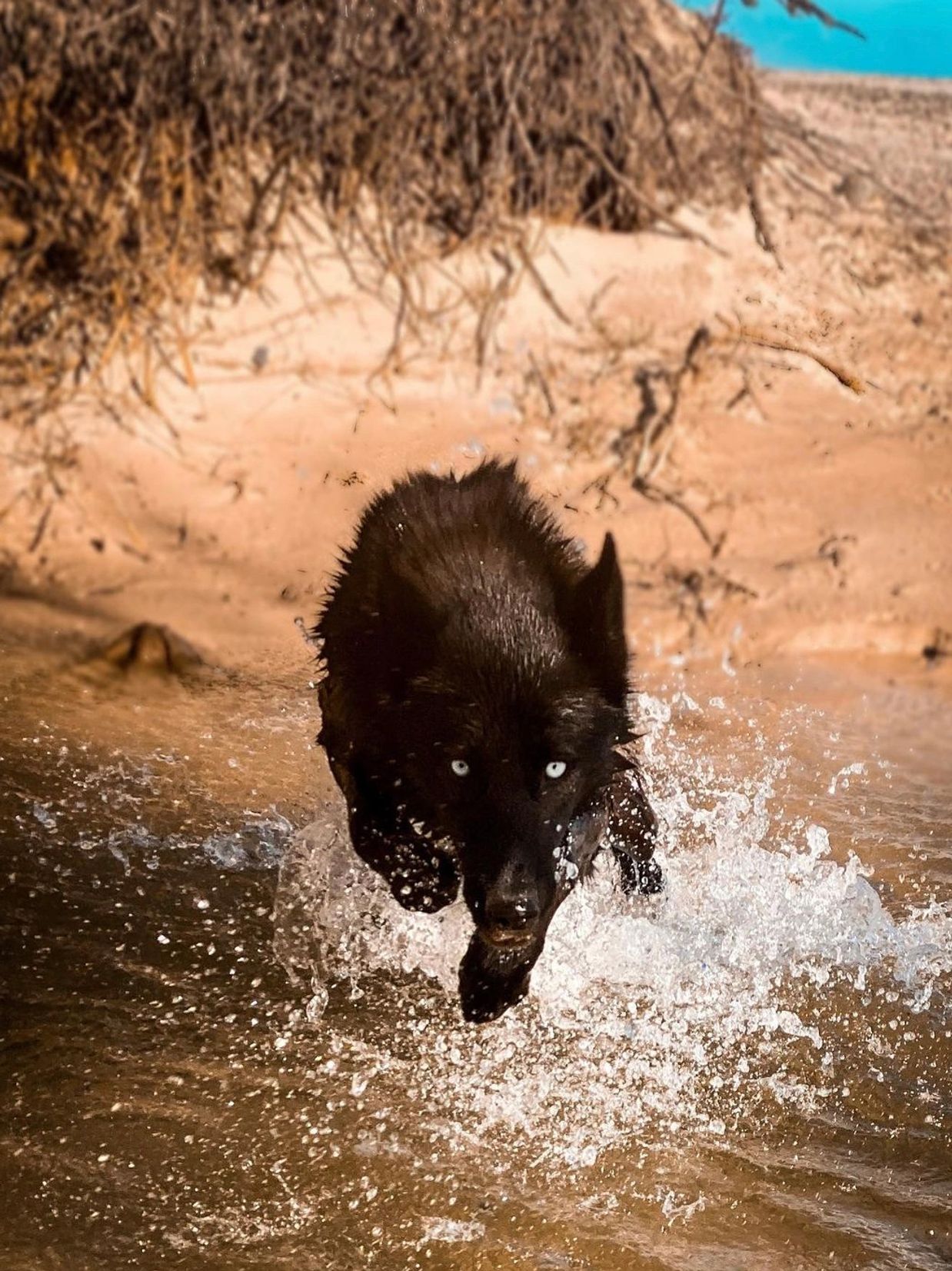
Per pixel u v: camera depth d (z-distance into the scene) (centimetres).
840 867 552
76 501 830
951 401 1000
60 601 745
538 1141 396
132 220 941
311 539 823
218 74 941
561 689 416
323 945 482
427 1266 347
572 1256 353
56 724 623
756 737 664
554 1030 450
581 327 1003
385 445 882
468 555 442
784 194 1195
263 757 615
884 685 733
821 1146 402
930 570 824
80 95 934
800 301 1066
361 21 983
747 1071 434
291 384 927
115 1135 380
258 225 984
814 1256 358
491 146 1025
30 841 523
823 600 793
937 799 619
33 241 939
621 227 1080
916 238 1194
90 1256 339
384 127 998
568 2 1021
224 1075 410
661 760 633
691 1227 366
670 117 1090
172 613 745
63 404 881
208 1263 340
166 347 923
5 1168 364
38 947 460
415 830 456
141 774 586
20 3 920
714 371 978
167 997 443
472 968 424
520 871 402
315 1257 346
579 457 898
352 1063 423
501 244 1033
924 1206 379
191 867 519
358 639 441
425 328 977
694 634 762
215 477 859
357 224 1012
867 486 902
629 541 834
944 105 1606
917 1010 467
